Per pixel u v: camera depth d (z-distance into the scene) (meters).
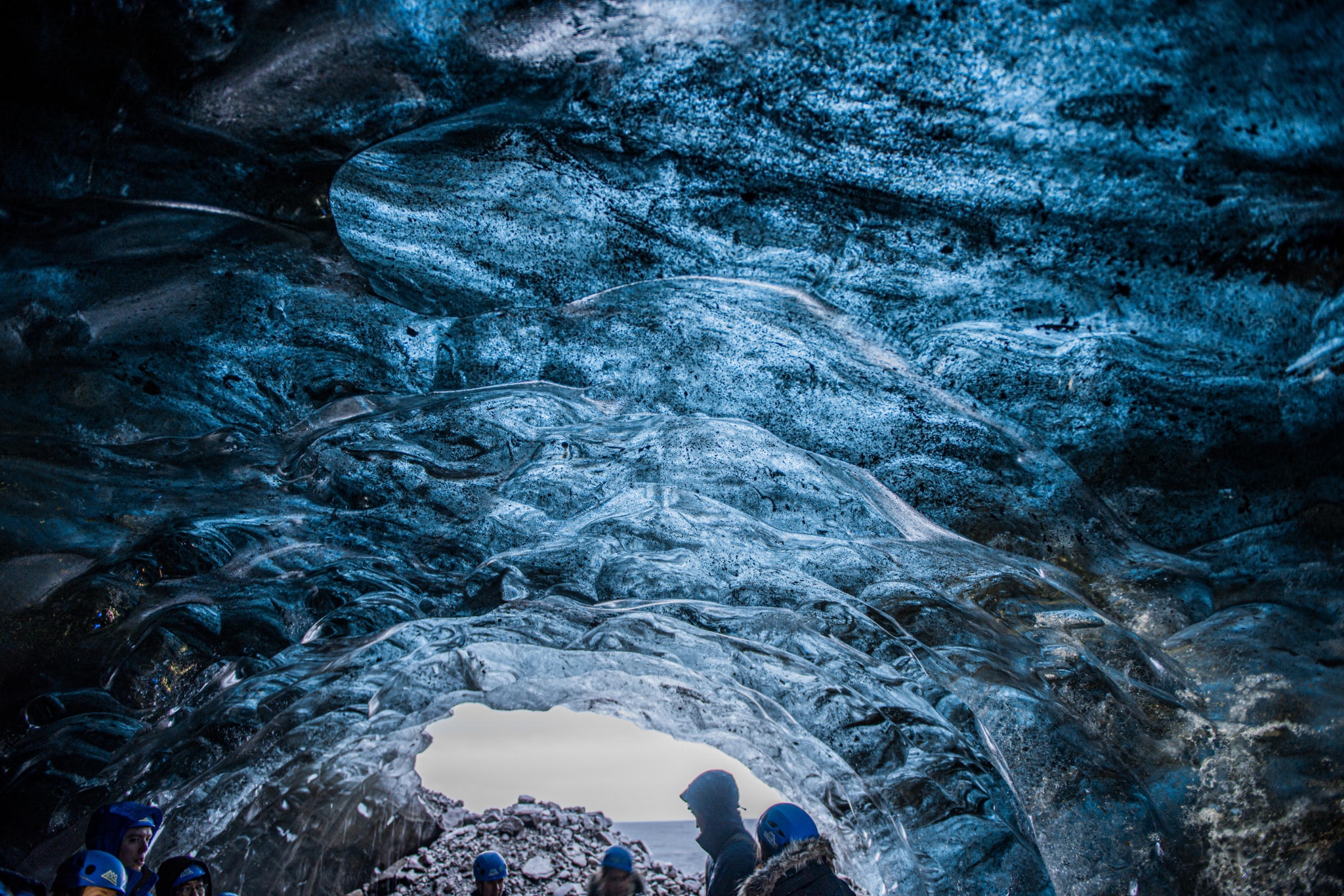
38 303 2.97
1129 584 3.64
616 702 2.95
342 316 3.61
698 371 3.86
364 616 3.28
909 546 3.59
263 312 3.46
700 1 2.44
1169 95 2.58
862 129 2.86
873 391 3.73
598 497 3.63
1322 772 2.78
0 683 3.08
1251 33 2.36
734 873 2.58
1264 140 2.63
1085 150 2.79
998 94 2.67
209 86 2.54
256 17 2.38
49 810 2.81
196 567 3.42
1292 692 3.04
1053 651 3.16
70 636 3.14
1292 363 3.19
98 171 2.66
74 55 2.34
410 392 3.95
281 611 3.42
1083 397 3.57
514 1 2.40
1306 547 3.38
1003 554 3.73
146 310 3.21
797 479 3.65
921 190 3.04
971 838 2.41
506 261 3.57
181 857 2.20
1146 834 2.59
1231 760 2.86
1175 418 3.51
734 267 3.48
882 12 2.50
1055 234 3.10
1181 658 3.35
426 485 3.66
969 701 2.91
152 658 3.22
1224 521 3.59
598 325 3.82
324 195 3.03
